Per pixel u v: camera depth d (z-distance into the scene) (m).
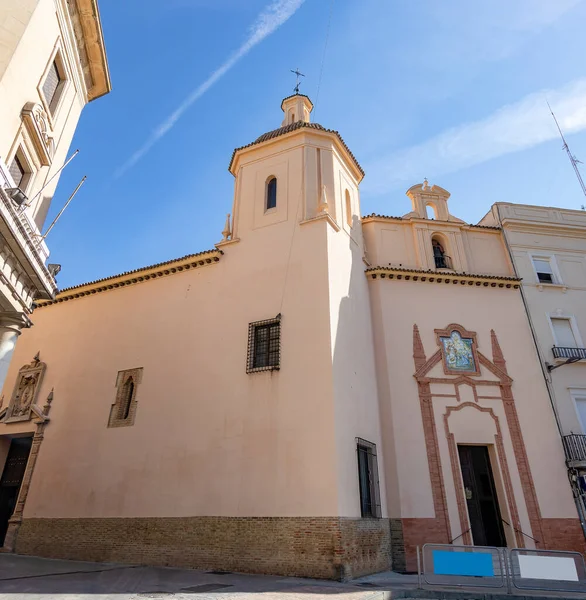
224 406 14.57
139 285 19.19
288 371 13.98
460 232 21.34
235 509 12.93
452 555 10.32
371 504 14.24
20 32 10.95
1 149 10.82
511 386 17.89
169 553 13.38
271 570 11.73
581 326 19.69
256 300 15.79
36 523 16.42
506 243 21.23
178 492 14.13
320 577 11.12
